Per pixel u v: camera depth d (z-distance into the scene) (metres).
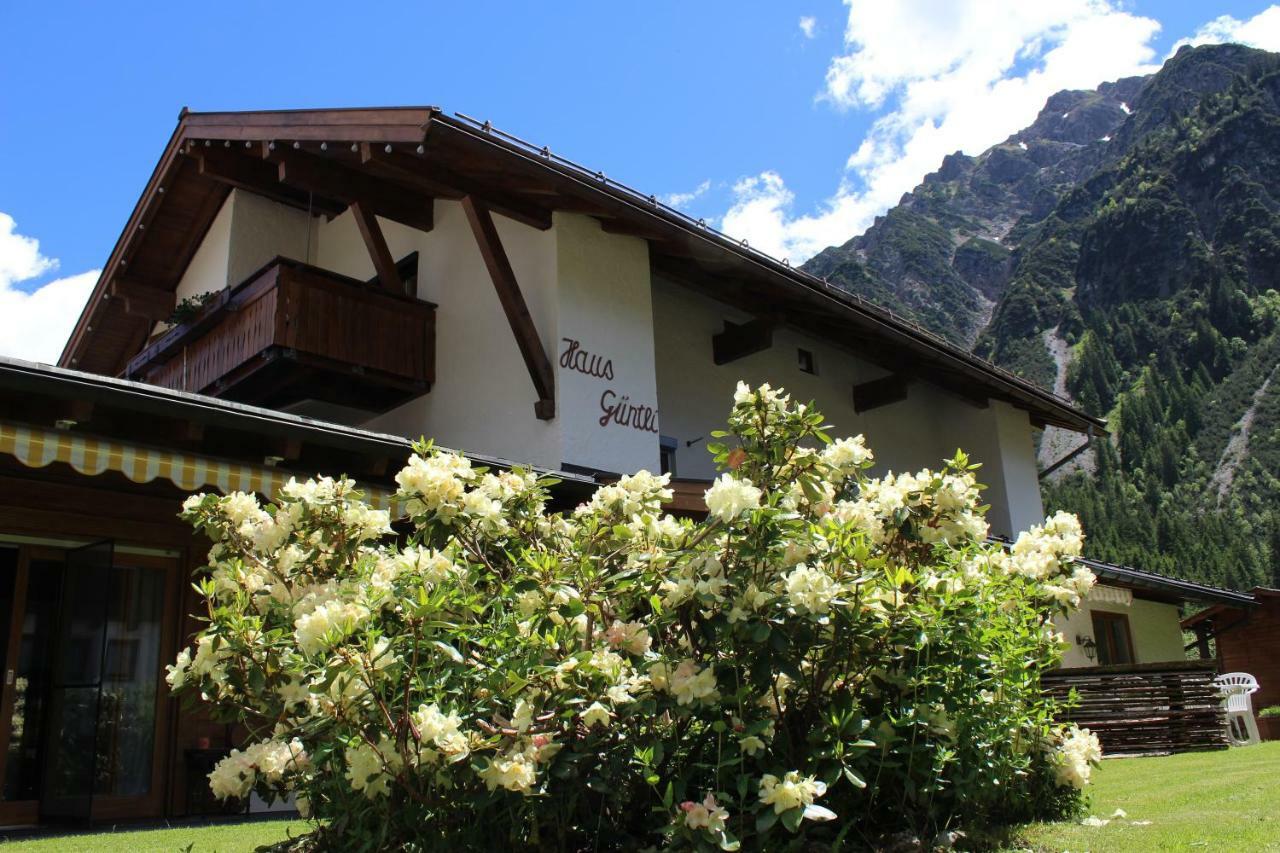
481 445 12.30
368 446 8.05
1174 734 11.77
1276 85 173.88
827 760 4.03
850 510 4.65
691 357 14.97
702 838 3.45
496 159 10.41
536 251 12.19
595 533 4.70
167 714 8.40
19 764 7.91
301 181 12.33
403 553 4.21
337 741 3.79
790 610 3.80
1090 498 93.88
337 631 3.46
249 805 8.23
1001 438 19.69
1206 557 79.81
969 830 4.43
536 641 3.80
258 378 12.41
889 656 4.30
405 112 10.32
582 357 11.82
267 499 7.46
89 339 18.05
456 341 13.02
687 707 3.79
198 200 15.65
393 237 14.62
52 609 8.22
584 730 3.80
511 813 3.74
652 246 13.10
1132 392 130.75
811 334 16.22
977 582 4.69
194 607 8.59
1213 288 139.88
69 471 7.80
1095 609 19.30
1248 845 4.07
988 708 4.58
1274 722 18.45
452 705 3.73
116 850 5.57
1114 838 4.47
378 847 3.87
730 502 3.94
